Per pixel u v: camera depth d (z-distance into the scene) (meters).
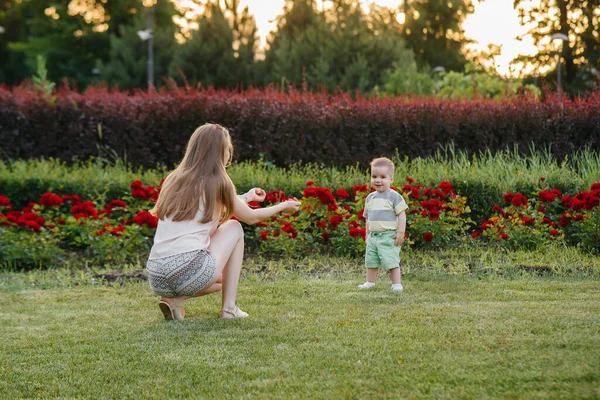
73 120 10.48
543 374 3.09
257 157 10.17
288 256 7.12
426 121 10.12
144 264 6.99
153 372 3.41
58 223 7.48
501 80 16.28
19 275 6.52
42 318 4.68
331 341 3.82
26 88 11.48
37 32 39.06
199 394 3.09
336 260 6.93
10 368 3.57
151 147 10.48
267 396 3.00
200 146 4.38
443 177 8.34
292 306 4.79
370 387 3.05
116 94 10.98
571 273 5.89
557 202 7.61
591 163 9.16
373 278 5.57
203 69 27.28
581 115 10.20
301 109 10.15
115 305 5.05
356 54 24.05
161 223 4.37
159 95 10.89
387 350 3.58
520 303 4.67
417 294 5.12
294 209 4.72
